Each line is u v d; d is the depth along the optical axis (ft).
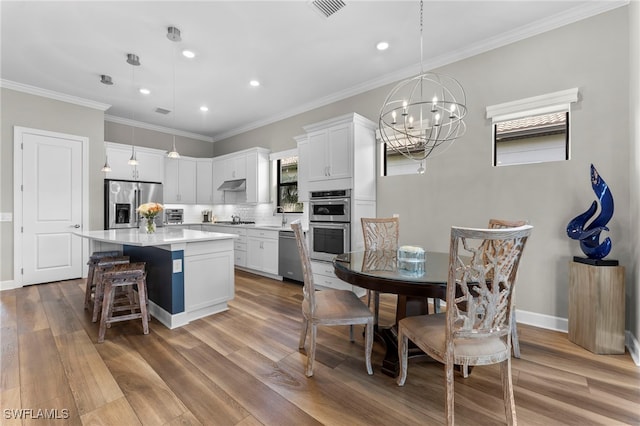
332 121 12.26
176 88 13.56
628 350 7.39
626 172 7.64
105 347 7.49
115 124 17.83
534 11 8.32
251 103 15.49
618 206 7.74
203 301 9.63
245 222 20.01
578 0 7.88
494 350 4.70
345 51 10.41
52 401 5.37
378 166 12.70
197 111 16.75
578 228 7.59
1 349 7.33
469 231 4.20
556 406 5.29
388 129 12.23
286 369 6.54
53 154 13.92
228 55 10.67
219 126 19.81
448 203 10.71
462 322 4.89
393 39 9.70
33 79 12.55
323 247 12.73
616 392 5.67
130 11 8.29
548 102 8.62
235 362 6.81
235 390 5.76
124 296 10.60
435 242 11.05
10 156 12.85
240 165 18.90
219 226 18.93
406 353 5.93
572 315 7.77
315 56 10.75
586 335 7.37
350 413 5.15
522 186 9.20
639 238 6.82
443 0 7.85
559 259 8.59
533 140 9.21
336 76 12.35
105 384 5.90
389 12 8.34
